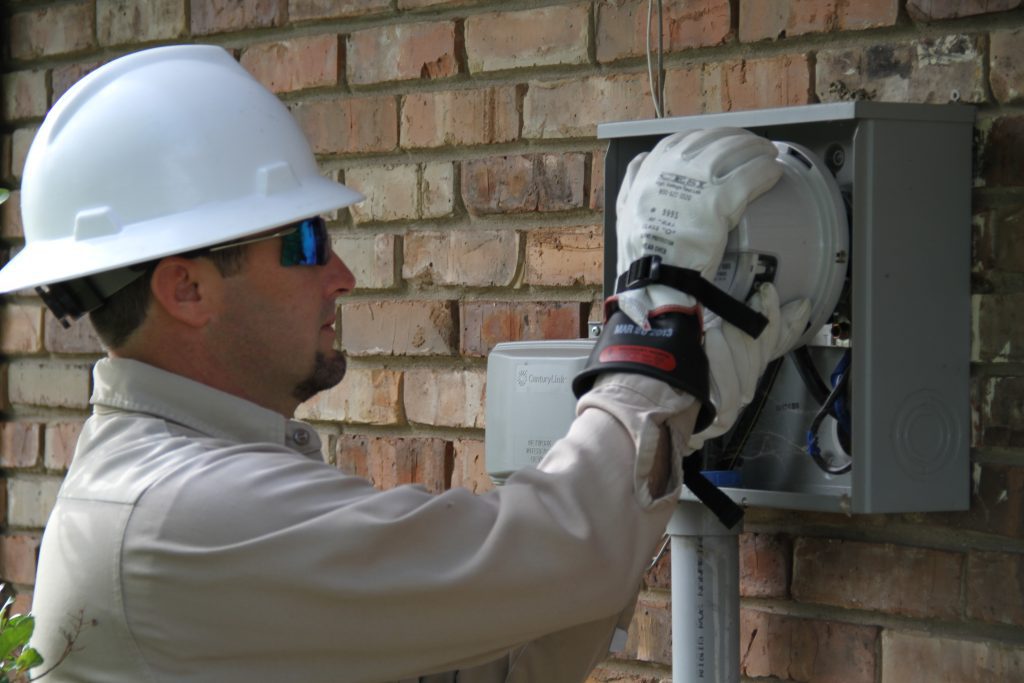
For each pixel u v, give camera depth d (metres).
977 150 1.75
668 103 2.06
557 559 1.22
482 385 2.23
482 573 1.22
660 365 1.27
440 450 2.29
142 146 1.45
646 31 2.07
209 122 1.46
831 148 1.74
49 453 2.75
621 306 1.32
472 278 2.25
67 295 1.47
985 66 1.74
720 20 2.00
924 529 1.81
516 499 1.25
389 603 1.24
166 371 1.45
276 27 2.48
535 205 2.18
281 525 1.26
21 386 2.79
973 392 1.75
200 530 1.27
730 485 1.79
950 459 1.72
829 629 1.89
